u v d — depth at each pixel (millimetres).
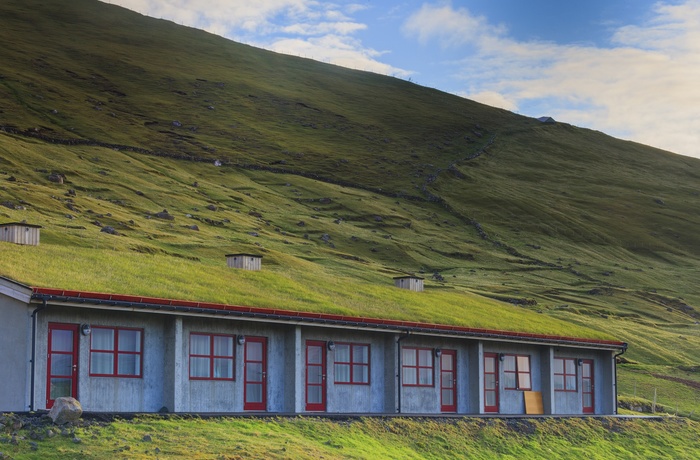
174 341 38312
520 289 137375
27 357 33844
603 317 125688
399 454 37312
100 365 36500
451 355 49719
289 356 42688
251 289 45938
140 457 27703
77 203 124062
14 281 34438
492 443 43656
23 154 149750
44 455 27109
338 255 135500
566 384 55219
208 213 144500
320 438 36281
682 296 156250
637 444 50312
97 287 37000
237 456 29250
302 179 191625
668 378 84062
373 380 46219
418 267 145375
